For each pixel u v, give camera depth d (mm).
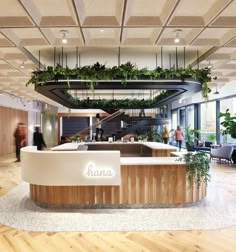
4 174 8234
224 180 7285
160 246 3369
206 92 5785
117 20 3877
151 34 4645
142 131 12375
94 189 4914
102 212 4688
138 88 6121
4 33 4320
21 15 3816
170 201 4957
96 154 4684
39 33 4500
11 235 3721
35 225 4082
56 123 18844
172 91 7070
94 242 3490
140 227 3988
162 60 6613
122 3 3336
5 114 13281
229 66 6660
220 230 3881
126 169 4906
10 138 13906
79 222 4199
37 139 10109
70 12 3641
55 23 3926
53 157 4707
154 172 4941
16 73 7453
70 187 4926
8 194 5926
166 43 4832
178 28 4188
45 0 3457
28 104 16156
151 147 7734
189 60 6590
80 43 4805
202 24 3986
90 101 10742
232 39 4629
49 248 3318
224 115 10352
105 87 5973
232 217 4402
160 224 4105
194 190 5043
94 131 15695
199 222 4184
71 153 4684
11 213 4656
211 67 6473
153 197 4941
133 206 4930
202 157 4980
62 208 4914
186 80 5605
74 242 3490
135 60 6664
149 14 3896
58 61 6730
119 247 3344
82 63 6918
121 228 3953
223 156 10211
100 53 6109
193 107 14500
